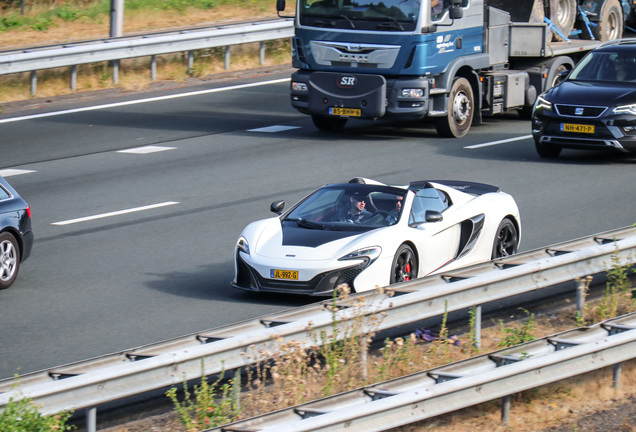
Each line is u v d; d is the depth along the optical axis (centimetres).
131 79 6869
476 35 5400
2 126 5562
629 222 3662
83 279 3020
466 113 5409
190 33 6988
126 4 9500
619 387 2134
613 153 5019
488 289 2372
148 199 4072
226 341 1961
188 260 3225
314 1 5256
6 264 2934
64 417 1798
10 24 8438
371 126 5800
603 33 6512
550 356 1975
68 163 4750
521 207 3897
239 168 4631
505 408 1953
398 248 2727
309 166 4662
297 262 2689
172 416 2020
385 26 5066
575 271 2544
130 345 2422
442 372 1939
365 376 2114
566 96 4719
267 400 1998
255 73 7419
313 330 2088
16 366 2280
